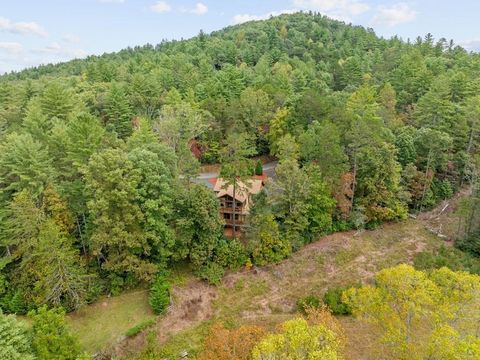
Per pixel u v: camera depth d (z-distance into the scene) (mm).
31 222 33219
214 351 28203
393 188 50312
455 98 70750
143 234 36031
